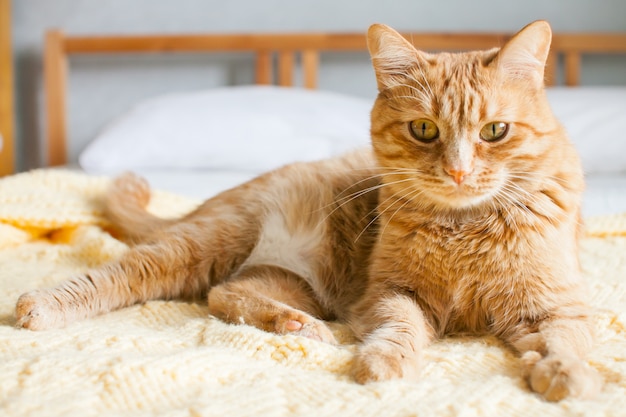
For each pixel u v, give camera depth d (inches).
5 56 49.3
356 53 52.7
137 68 53.1
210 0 52.2
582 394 16.9
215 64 52.9
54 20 52.8
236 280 24.0
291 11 52.3
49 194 31.4
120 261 23.4
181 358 17.6
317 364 18.5
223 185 38.0
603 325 20.9
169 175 41.0
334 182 25.5
